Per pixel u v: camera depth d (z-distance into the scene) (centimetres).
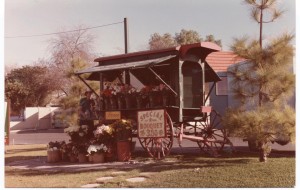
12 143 1989
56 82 3909
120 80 1371
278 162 932
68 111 1570
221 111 1950
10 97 3838
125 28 1970
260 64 898
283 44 876
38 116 3338
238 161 986
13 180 853
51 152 1158
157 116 1086
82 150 1121
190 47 1109
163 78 1231
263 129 862
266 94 909
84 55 3816
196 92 1191
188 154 1198
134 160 1093
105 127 1105
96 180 816
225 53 2225
